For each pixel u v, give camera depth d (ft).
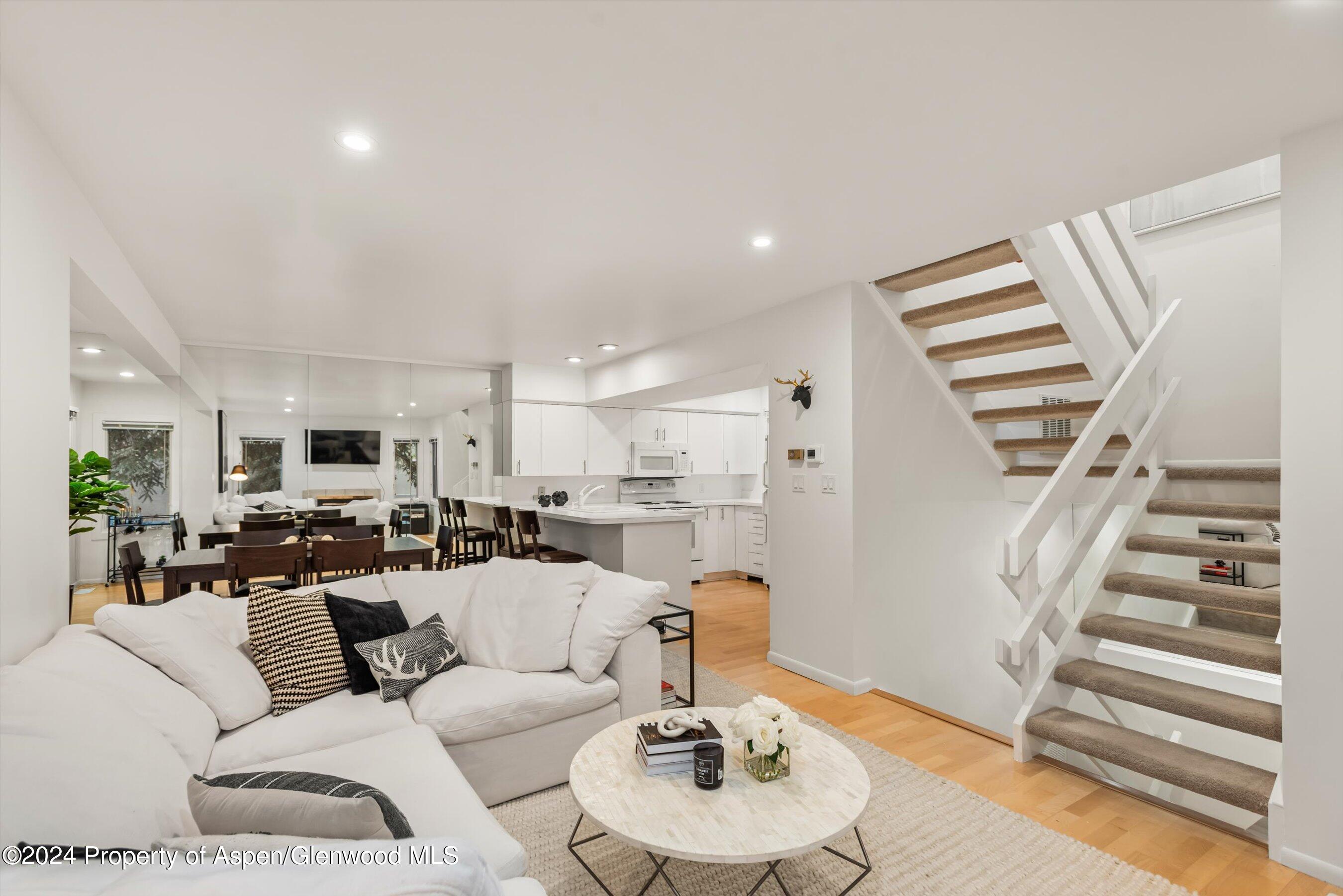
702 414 26.03
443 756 6.43
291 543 12.59
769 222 9.48
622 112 6.57
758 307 14.37
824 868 6.82
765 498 24.08
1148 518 11.51
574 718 8.51
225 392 18.15
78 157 7.30
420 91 6.15
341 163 7.58
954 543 13.79
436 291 13.00
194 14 5.00
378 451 20.17
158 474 19.76
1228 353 13.12
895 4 4.99
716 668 13.85
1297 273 6.88
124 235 9.73
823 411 12.92
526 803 7.99
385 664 8.04
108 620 6.53
